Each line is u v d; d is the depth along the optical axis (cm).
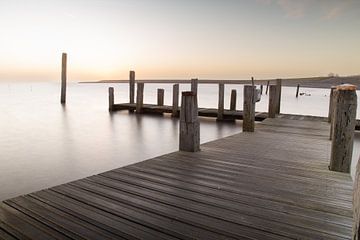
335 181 331
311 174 358
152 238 203
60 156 677
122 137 904
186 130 460
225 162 404
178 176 338
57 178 522
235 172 359
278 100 1178
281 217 237
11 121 1209
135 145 799
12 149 738
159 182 316
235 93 1304
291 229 218
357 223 128
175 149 755
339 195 288
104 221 225
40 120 1238
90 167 593
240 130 1028
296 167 388
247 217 236
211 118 1312
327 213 246
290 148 508
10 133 952
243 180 329
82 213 238
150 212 242
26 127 1068
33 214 235
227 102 2534
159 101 1445
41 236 203
